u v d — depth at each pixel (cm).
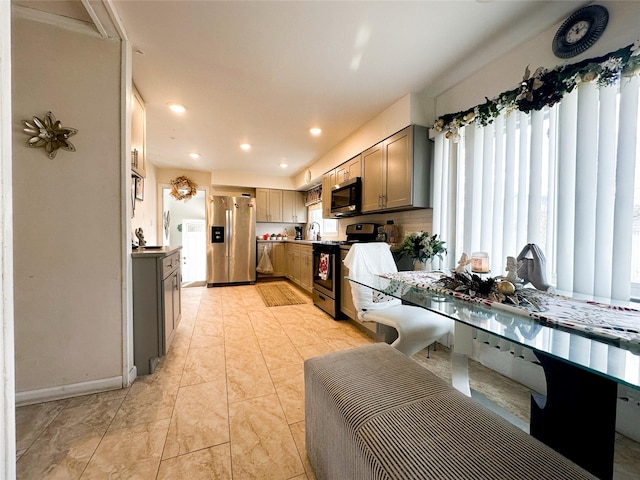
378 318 174
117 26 155
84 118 159
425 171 243
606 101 135
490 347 199
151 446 124
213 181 530
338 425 86
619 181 130
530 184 167
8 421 56
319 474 103
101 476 109
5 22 55
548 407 116
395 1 143
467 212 209
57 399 157
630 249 128
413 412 81
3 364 55
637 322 89
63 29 155
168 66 198
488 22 158
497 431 73
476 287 126
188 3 144
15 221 150
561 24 154
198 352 222
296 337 256
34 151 151
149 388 170
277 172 549
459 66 200
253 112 274
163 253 187
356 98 247
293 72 207
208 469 112
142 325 184
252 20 156
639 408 128
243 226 521
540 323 95
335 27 161
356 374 102
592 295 139
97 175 162
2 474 54
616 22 132
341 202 352
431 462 64
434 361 212
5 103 55
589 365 67
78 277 160
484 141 196
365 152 302
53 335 157
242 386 173
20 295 151
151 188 472
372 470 68
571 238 150
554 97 146
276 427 137
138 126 232
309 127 313
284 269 570
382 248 221
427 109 242
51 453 119
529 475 60
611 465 101
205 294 438
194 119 290
